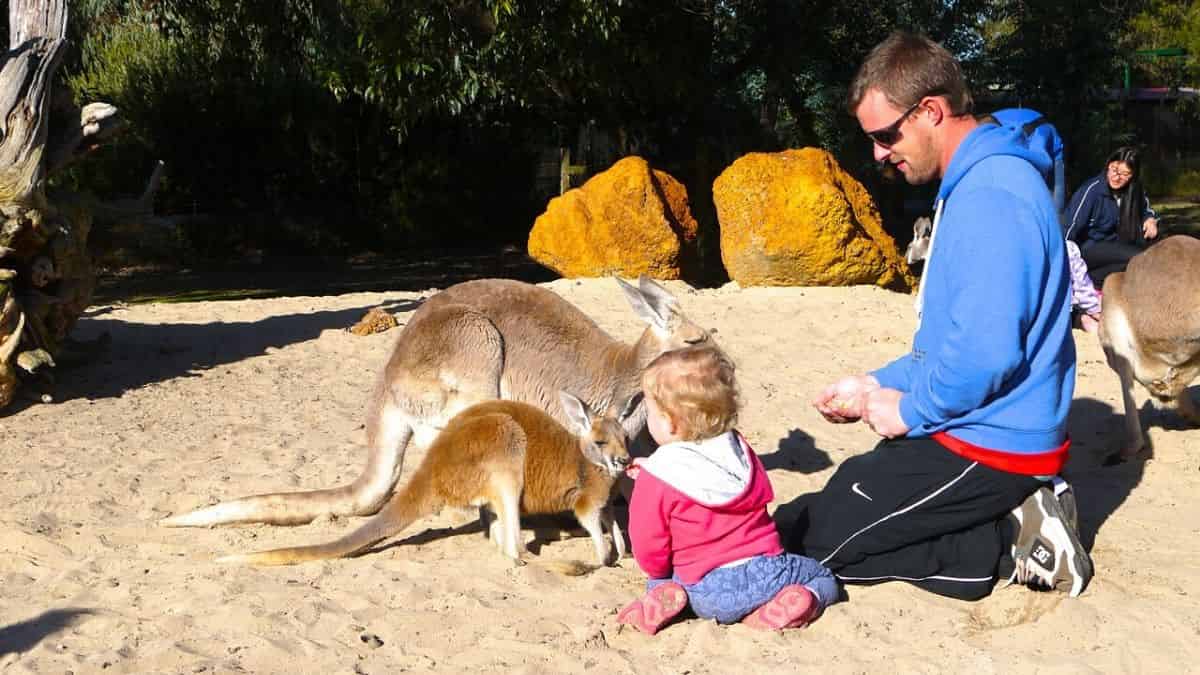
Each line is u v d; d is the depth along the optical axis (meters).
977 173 4.50
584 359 5.82
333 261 23.84
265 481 6.55
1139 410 7.79
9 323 8.45
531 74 16.72
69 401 8.60
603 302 12.06
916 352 4.80
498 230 26.42
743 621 4.53
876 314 11.15
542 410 5.72
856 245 12.27
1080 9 21.95
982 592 4.74
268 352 10.24
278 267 22.91
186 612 4.66
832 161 12.93
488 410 5.36
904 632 4.47
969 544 4.72
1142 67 37.41
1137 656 4.23
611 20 15.64
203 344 10.59
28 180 8.81
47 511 6.06
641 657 4.29
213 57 22.53
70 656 4.22
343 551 5.21
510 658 4.27
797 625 4.47
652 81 18.30
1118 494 6.20
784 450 7.07
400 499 5.25
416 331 5.79
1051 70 22.20
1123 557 5.23
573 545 5.64
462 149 25.78
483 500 5.20
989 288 4.31
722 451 4.53
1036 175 4.50
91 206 9.61
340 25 17.45
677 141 20.72
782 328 10.65
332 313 11.89
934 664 4.18
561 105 20.02
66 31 9.20
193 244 23.67
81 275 9.34
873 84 4.65
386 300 12.77
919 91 4.57
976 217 4.39
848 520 4.77
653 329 5.65
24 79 8.80
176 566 5.24
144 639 4.41
